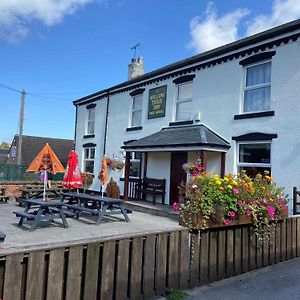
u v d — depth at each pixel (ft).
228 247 24.07
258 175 28.48
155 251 20.08
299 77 31.71
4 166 67.72
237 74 37.52
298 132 31.35
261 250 26.45
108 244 17.85
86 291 16.88
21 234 22.79
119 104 56.59
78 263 16.52
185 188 24.49
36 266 15.08
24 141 132.46
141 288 19.27
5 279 14.15
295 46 32.30
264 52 34.94
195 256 21.95
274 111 33.53
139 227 26.99
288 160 31.94
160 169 45.42
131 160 51.96
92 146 62.85
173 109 45.11
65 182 32.89
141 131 50.65
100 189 57.72
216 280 23.09
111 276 17.90
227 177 25.11
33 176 70.28
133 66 62.18
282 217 27.84
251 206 24.71
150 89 49.73
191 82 43.39
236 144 36.86
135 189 46.80
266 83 34.86
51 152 29.91
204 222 22.17
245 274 24.57
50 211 27.63
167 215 33.99
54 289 15.61
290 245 28.94
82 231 24.64
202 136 36.22
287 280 23.09
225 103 38.42
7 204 42.32
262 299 19.39
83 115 67.26
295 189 29.99
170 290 20.20
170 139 39.17
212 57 40.14
